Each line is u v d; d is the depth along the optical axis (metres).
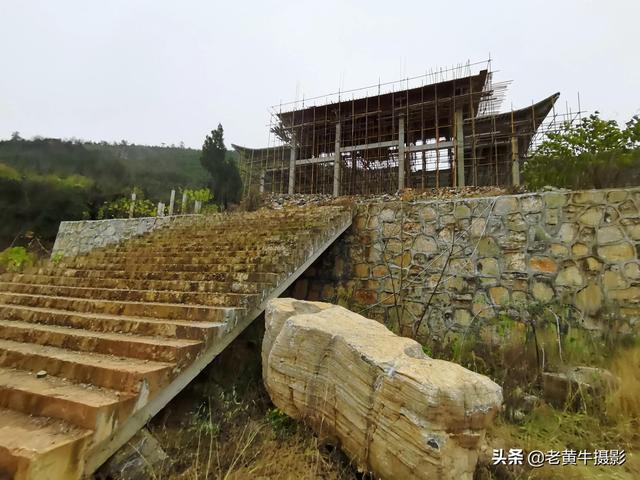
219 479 1.73
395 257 5.21
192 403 2.62
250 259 4.43
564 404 2.76
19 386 2.05
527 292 4.30
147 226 8.30
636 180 5.18
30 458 1.42
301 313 2.83
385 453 1.67
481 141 12.95
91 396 1.92
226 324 2.95
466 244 4.78
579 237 4.16
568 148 5.73
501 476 1.93
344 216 5.39
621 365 3.04
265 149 15.95
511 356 3.65
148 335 2.84
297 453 1.97
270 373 2.48
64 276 5.02
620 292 3.86
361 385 1.86
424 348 4.17
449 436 1.52
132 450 1.90
